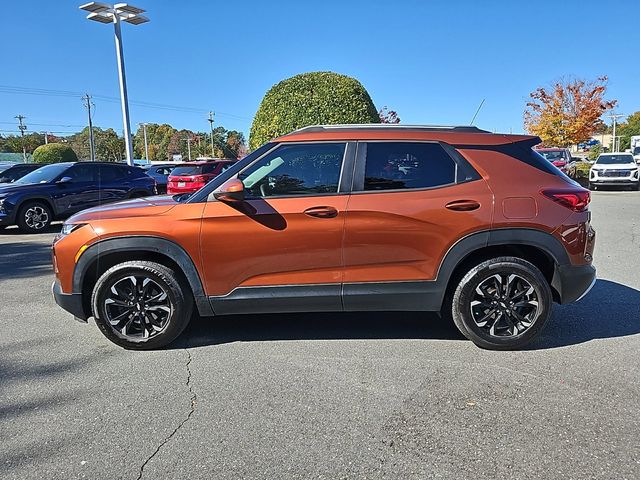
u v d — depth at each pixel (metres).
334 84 10.54
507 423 2.98
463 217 3.92
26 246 9.38
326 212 3.90
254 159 4.07
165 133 94.75
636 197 17.97
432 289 4.01
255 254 3.96
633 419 3.01
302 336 4.44
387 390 3.41
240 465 2.62
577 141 29.83
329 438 2.85
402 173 4.01
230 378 3.63
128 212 4.10
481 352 4.05
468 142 4.06
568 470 2.54
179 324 4.13
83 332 4.62
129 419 3.08
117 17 18.94
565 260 4.01
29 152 78.88
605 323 4.67
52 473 2.57
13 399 3.35
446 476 2.51
